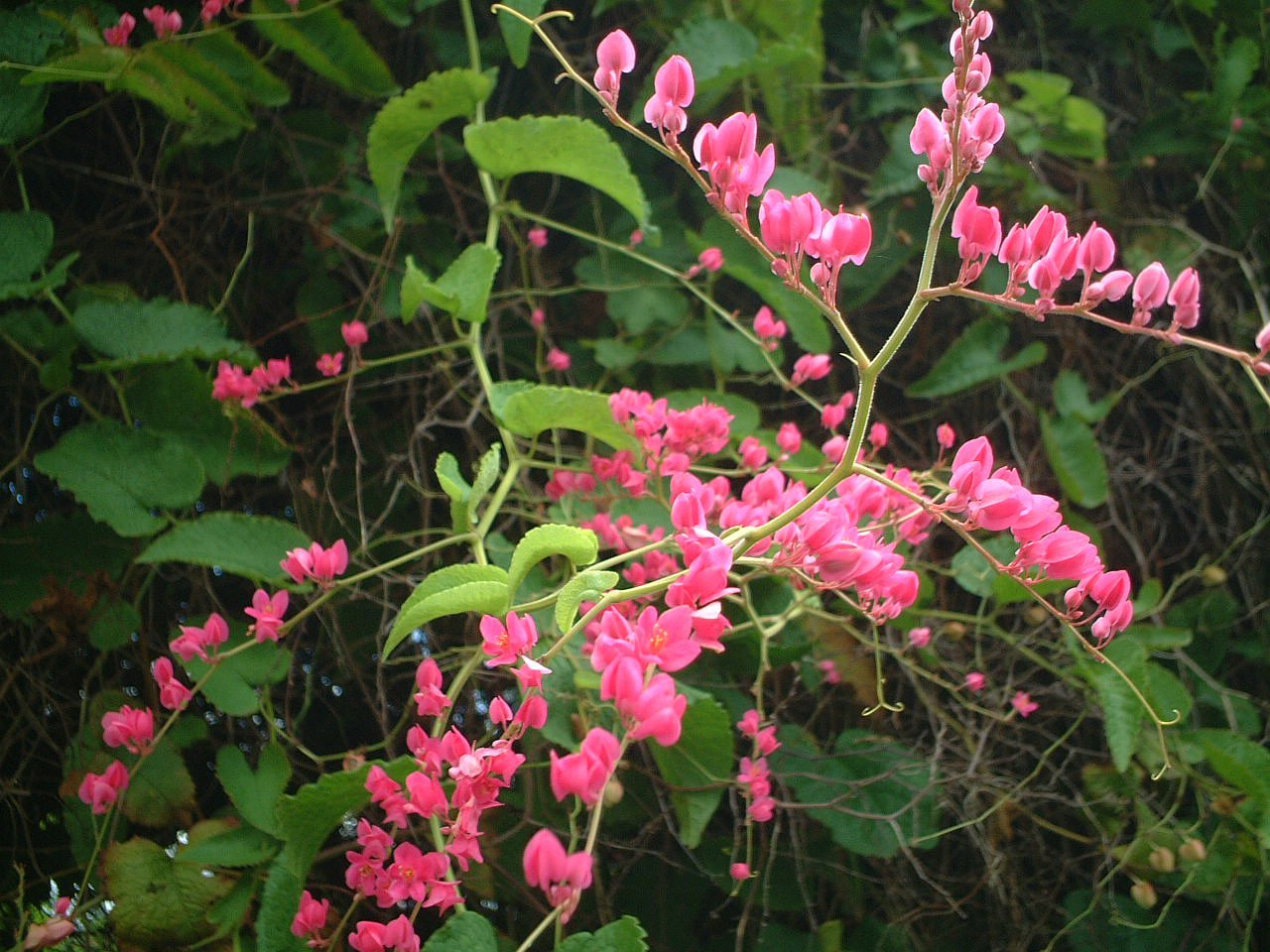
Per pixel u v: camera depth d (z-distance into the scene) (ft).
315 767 1.47
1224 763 1.47
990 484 0.92
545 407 1.31
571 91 1.74
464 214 1.72
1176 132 1.88
